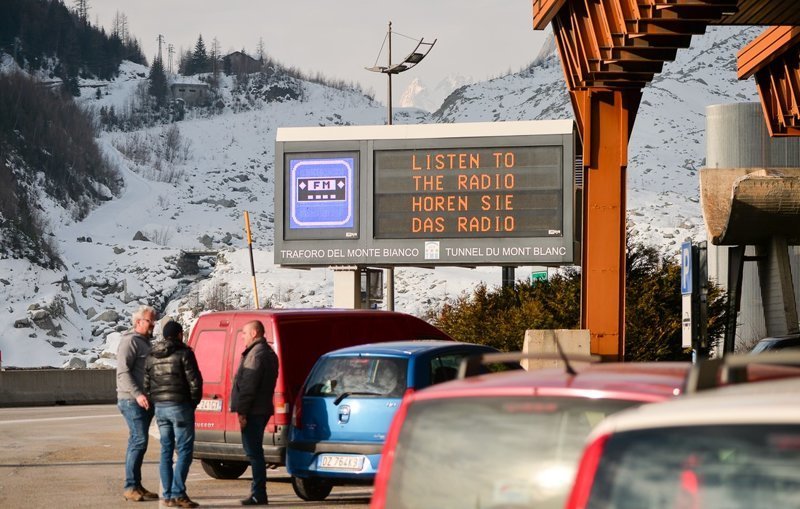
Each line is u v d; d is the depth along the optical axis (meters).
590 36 37.50
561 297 55.12
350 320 30.50
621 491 6.18
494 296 59.56
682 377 9.42
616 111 39.03
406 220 58.75
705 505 5.91
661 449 6.12
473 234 57.81
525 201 57.25
